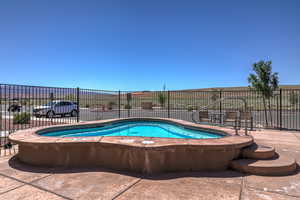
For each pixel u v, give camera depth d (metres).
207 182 2.70
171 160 3.08
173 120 7.69
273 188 2.51
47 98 6.72
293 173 3.05
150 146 2.95
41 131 4.73
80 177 2.87
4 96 5.11
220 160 3.21
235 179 2.81
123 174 2.99
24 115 8.84
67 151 3.35
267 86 7.80
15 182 2.69
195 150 3.12
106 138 3.58
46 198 2.23
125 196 2.28
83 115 15.20
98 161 3.34
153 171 3.00
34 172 3.08
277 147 4.54
